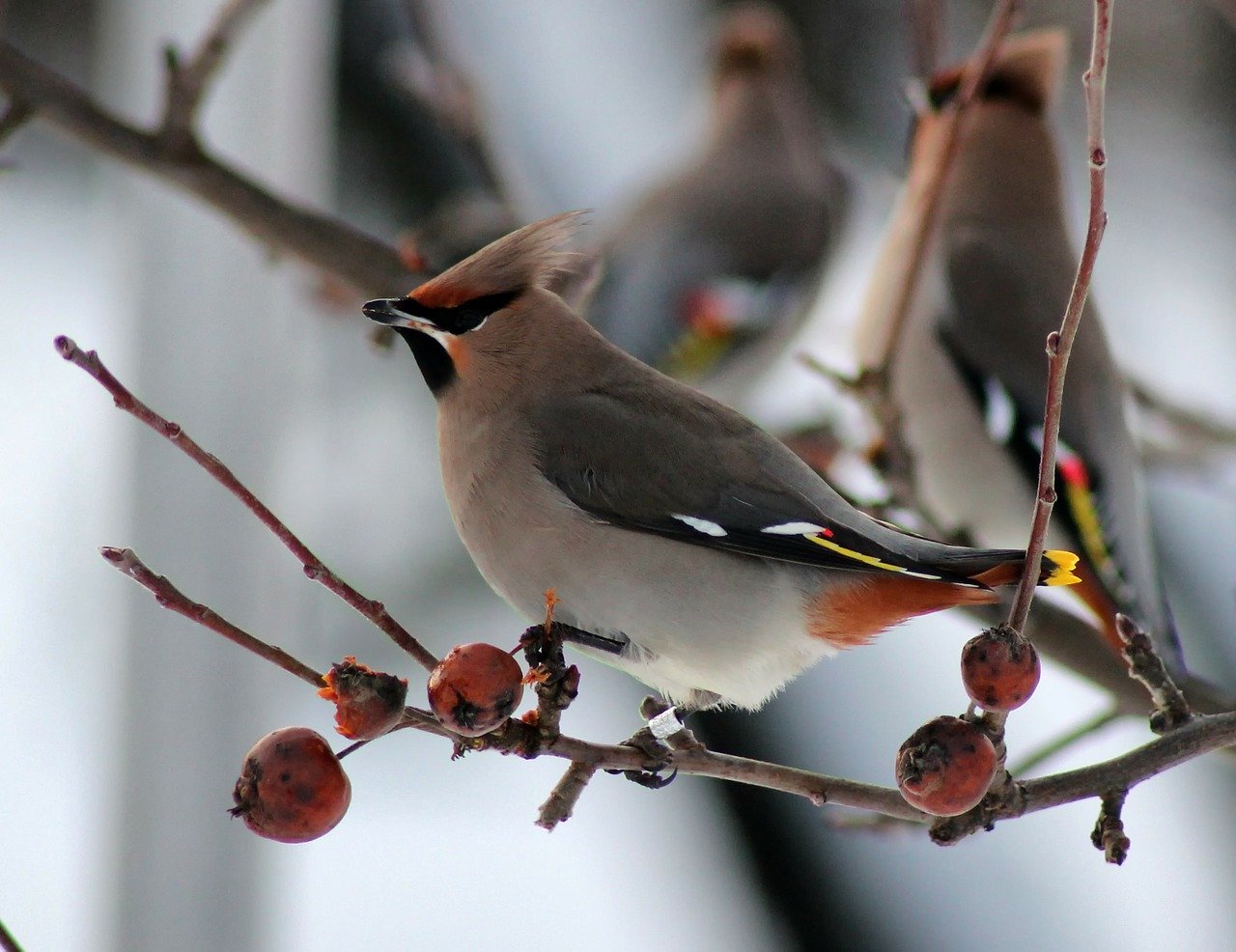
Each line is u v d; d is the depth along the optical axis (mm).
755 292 11891
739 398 12008
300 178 11516
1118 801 5555
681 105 15508
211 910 10086
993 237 9758
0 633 12047
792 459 7008
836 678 12734
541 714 5363
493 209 10727
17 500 12586
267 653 4809
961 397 9555
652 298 11711
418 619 12922
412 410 13688
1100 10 4703
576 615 6914
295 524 11625
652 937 11320
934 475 9750
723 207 12109
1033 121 9992
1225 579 13094
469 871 11602
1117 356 11703
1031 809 5500
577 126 15289
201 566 10445
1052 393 5031
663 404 7012
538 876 11641
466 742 5230
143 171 8633
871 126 15703
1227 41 14891
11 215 14102
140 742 10203
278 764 4832
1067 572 6227
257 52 11008
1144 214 14922
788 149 12641
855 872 11883
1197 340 14203
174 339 10727
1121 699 7875
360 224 14391
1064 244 9914
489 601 13094
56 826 11188
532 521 6867
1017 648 5059
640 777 6277
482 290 7039
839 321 12805
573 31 15820
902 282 8523
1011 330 9492
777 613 6695
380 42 14305
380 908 11336
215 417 10680
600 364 7121
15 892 10766
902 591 6605
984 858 11984
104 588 10992
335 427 13461
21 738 11633
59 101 8492
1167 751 5594
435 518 13273
